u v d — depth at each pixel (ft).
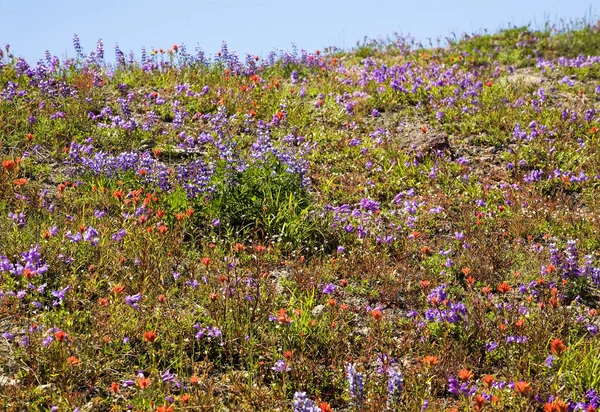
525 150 34.40
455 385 16.02
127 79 42.68
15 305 17.87
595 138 35.94
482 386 17.08
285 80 49.19
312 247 24.49
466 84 44.91
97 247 21.09
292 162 27.63
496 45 62.59
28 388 15.15
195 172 26.86
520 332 18.88
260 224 24.93
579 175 31.50
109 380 16.06
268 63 53.01
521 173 32.71
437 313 19.33
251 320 18.79
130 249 21.48
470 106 40.55
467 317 19.67
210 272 21.30
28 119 31.09
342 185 30.27
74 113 33.94
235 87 42.75
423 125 38.47
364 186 30.53
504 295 22.17
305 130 36.99
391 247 24.98
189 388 15.83
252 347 17.69
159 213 22.29
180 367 16.70
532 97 42.45
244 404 15.67
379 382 16.74
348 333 19.21
